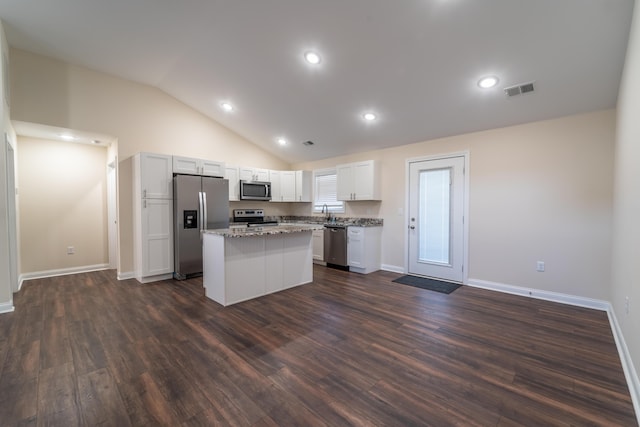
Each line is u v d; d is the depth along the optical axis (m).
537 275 3.62
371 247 5.06
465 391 1.86
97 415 1.64
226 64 3.79
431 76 3.17
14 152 3.91
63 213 4.88
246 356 2.28
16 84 3.61
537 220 3.61
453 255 4.36
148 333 2.67
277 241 3.94
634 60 2.04
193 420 1.60
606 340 2.53
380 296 3.74
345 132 4.87
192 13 2.99
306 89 3.92
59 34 3.35
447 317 3.04
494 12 2.32
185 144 5.14
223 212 4.95
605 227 3.18
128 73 4.30
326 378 1.99
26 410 1.67
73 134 4.29
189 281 4.45
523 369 2.11
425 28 2.60
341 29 2.82
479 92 3.27
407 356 2.28
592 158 3.25
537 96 3.16
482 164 4.04
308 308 3.32
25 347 2.40
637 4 1.90
